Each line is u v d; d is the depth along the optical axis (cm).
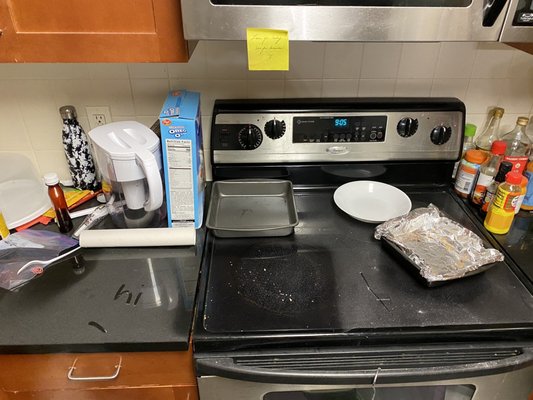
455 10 78
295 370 80
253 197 125
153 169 96
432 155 125
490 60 123
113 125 108
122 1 79
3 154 130
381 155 124
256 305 88
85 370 86
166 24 82
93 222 113
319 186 129
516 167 114
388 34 80
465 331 83
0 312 86
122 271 97
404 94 128
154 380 88
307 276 96
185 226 111
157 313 86
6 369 85
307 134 120
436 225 107
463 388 91
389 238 103
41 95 122
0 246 104
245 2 77
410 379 81
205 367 81
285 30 79
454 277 92
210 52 119
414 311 87
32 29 82
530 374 88
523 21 79
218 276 96
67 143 121
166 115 98
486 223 112
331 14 77
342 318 85
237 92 125
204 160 130
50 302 88
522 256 102
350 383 82
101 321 84
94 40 83
